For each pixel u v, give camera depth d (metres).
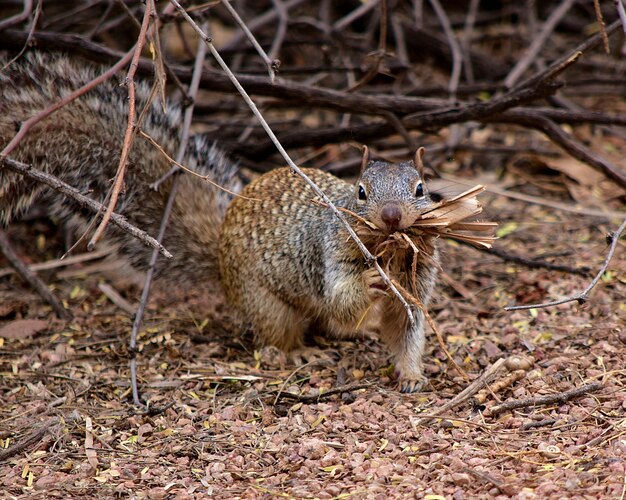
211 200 11.82
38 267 13.49
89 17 18.70
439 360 10.22
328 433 8.45
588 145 16.81
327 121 18.36
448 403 8.79
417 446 7.98
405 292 8.88
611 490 6.68
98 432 8.72
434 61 19.62
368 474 7.46
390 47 20.00
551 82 11.57
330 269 9.94
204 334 11.55
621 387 8.86
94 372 10.30
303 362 10.73
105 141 11.29
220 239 11.43
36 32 12.45
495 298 11.96
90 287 13.30
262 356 10.59
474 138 17.67
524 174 16.31
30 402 9.53
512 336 10.43
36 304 12.61
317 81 18.42
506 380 9.15
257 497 7.18
